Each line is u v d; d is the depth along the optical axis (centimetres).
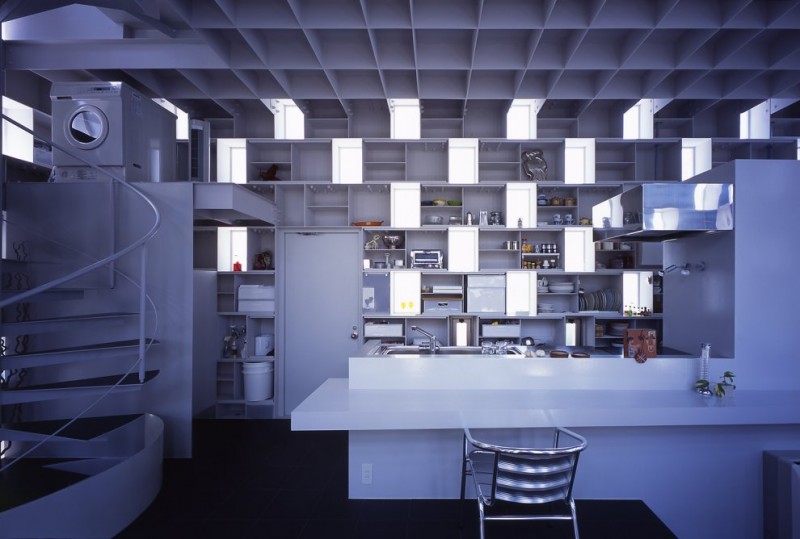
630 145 442
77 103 311
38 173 358
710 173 261
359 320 441
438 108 452
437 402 221
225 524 225
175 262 310
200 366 411
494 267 461
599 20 289
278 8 292
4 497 232
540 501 172
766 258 240
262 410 426
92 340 308
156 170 346
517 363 246
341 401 224
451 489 246
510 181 436
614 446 241
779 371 240
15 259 293
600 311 435
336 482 274
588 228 428
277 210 437
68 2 238
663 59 339
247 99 433
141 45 330
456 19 294
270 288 437
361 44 345
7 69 330
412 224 431
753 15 285
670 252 297
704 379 235
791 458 222
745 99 420
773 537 226
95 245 308
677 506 239
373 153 462
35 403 309
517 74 369
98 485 209
